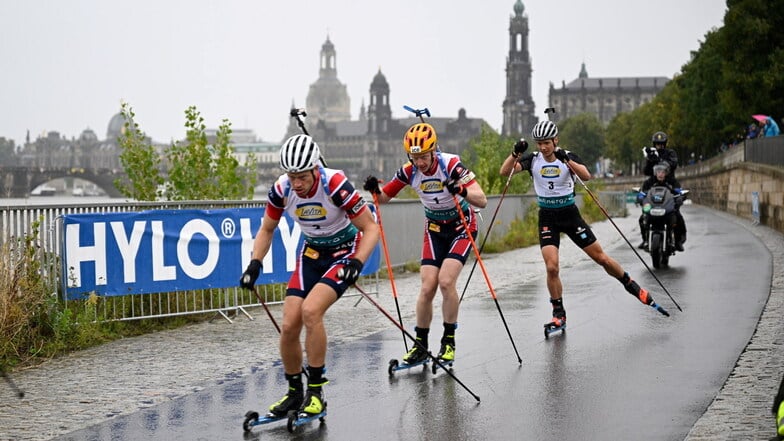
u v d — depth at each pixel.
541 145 9.75
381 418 6.61
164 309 11.47
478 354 8.84
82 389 7.84
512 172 9.90
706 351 8.63
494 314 11.45
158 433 6.39
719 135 63.59
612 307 11.70
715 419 6.26
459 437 6.07
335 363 8.65
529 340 9.50
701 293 12.70
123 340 10.44
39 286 10.08
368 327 10.87
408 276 16.92
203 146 14.64
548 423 6.34
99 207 11.09
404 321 11.32
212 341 10.20
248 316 11.84
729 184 43.41
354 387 7.61
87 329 10.19
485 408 6.79
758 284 13.47
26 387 7.99
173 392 7.66
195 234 11.49
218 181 14.73
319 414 6.48
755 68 44.81
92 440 6.24
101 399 7.45
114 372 8.55
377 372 8.19
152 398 7.45
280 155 6.25
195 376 8.28
